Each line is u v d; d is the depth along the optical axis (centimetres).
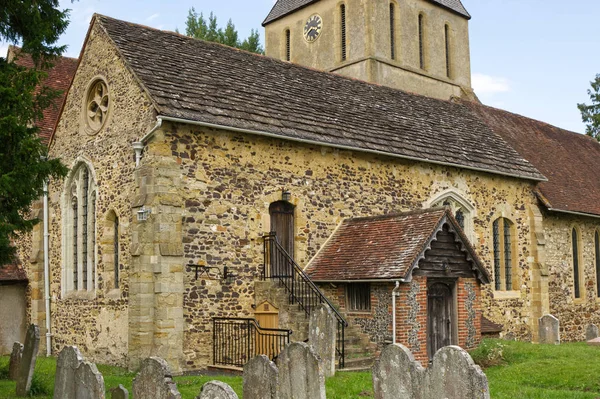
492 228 2492
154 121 1692
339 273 1827
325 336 1521
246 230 1823
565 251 2822
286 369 1148
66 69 2695
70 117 2116
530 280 2600
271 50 4231
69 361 1164
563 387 1441
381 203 2145
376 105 2478
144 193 1675
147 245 1656
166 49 2022
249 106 1920
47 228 2188
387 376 1077
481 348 1781
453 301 1852
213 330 1728
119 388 1105
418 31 3938
